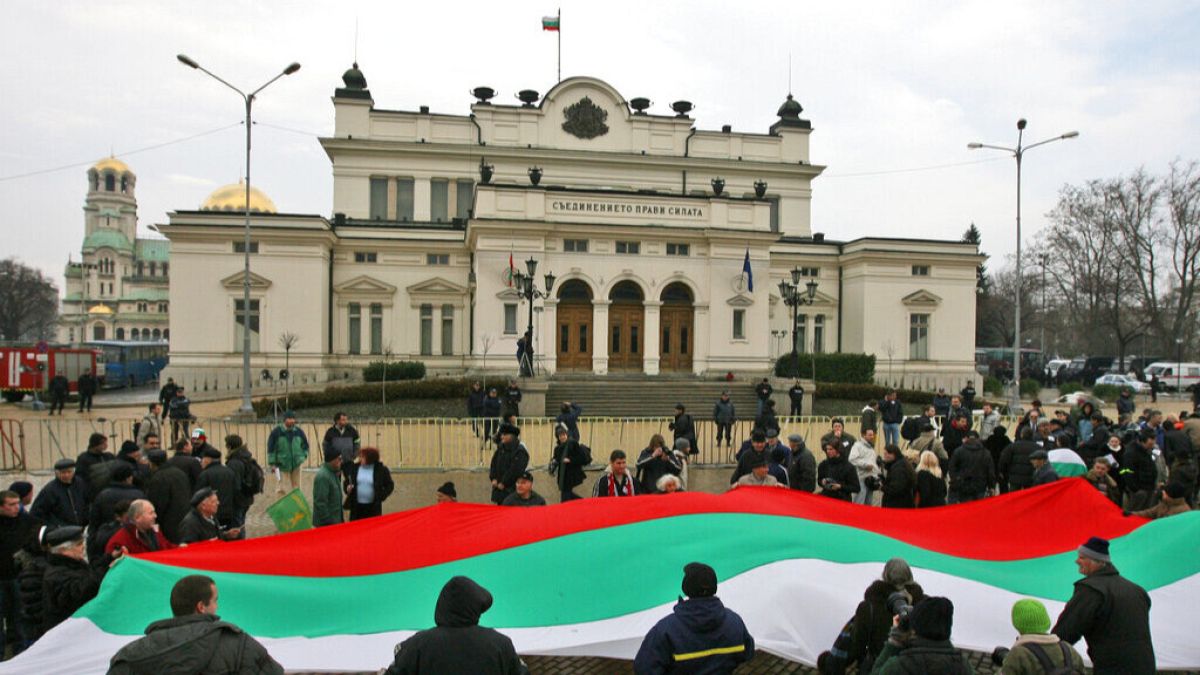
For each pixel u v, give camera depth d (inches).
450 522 394.6
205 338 1739.7
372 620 309.9
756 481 494.9
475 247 1622.8
